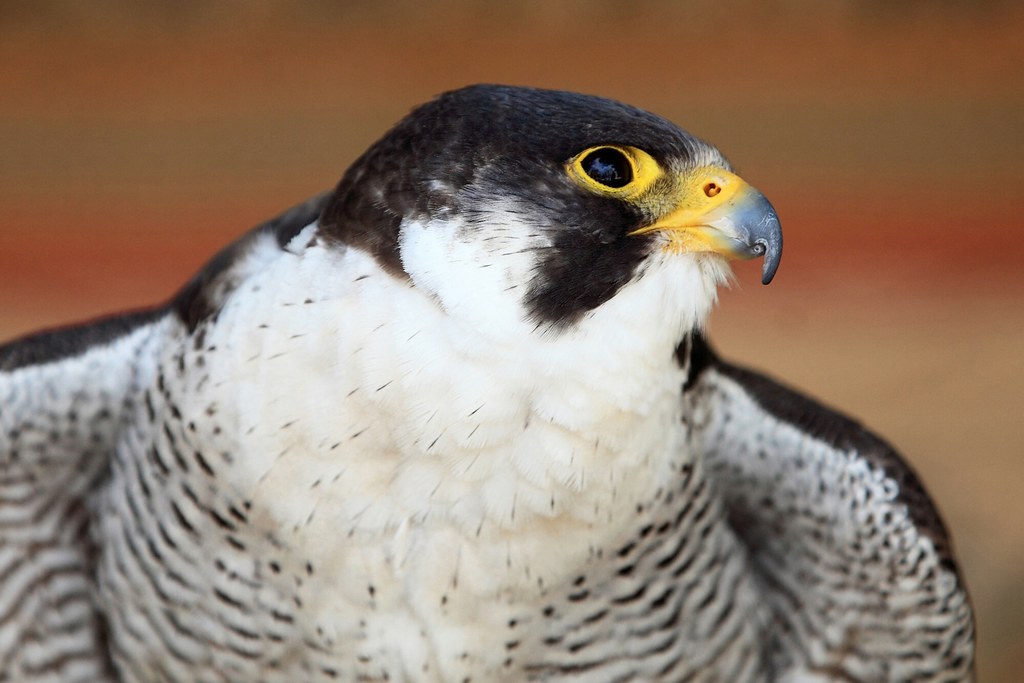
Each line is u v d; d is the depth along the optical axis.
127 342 8.45
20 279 25.50
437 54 30.89
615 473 7.66
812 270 25.83
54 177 28.66
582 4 31.19
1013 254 26.58
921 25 31.47
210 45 30.78
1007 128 30.28
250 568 7.81
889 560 8.95
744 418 8.88
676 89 30.78
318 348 7.30
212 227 27.42
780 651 9.71
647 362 7.54
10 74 30.28
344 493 7.44
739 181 7.64
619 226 7.43
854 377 22.12
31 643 9.16
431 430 7.28
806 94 30.73
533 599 7.86
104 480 8.93
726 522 9.05
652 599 8.24
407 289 7.23
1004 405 21.08
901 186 28.59
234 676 8.27
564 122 7.39
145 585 8.25
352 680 8.02
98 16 30.61
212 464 7.62
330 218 7.52
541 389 7.34
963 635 9.24
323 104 30.31
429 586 7.66
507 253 7.23
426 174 7.28
